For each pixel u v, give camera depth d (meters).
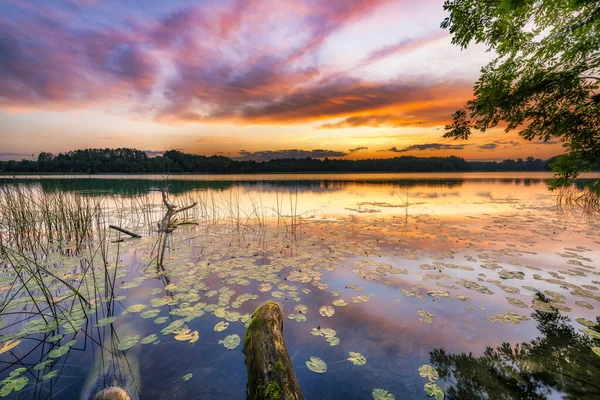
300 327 3.94
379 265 6.40
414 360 3.27
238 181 40.25
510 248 7.68
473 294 4.91
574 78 4.54
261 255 7.29
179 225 11.43
